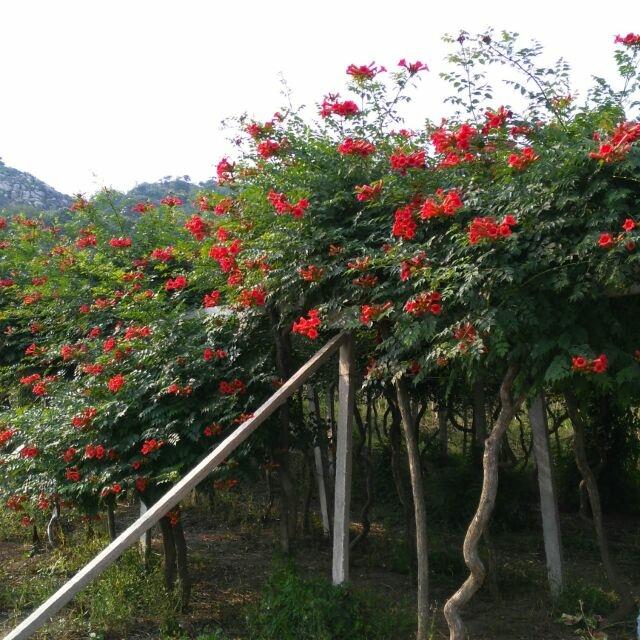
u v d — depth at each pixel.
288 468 5.35
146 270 7.99
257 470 5.03
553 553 4.89
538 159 3.41
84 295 7.46
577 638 4.29
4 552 6.51
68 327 7.33
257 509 7.41
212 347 5.17
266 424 5.02
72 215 9.23
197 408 4.90
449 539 6.33
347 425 4.55
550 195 3.34
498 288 3.40
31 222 9.16
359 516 7.20
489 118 3.85
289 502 5.36
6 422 5.75
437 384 6.03
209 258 5.66
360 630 4.12
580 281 3.25
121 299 6.50
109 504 4.99
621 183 3.26
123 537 3.92
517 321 3.37
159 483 4.57
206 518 7.32
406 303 3.67
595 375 3.24
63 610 5.02
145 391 4.92
